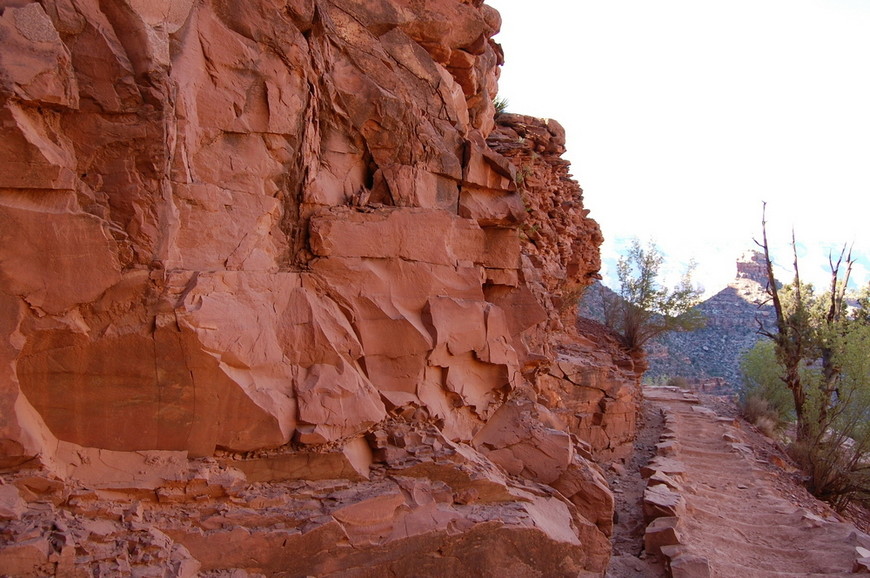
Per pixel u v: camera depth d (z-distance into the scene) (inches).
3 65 145.7
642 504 409.4
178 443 183.6
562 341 618.8
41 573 144.9
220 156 205.8
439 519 218.7
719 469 569.9
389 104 259.6
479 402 281.3
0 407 153.5
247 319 197.8
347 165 256.2
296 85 223.9
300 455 205.3
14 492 153.6
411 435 238.1
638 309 808.9
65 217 159.3
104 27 165.8
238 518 183.5
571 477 294.8
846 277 1066.1
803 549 378.0
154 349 175.5
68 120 163.2
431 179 276.8
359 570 200.1
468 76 332.8
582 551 251.3
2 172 150.2
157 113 171.0
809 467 668.7
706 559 303.1
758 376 1161.4
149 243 173.6
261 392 196.4
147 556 159.9
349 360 227.5
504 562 230.8
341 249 236.4
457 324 265.1
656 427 718.5
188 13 195.0
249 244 209.3
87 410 170.4
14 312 155.3
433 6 298.4
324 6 254.2
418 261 258.4
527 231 548.4
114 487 169.5
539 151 606.9
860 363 717.3
